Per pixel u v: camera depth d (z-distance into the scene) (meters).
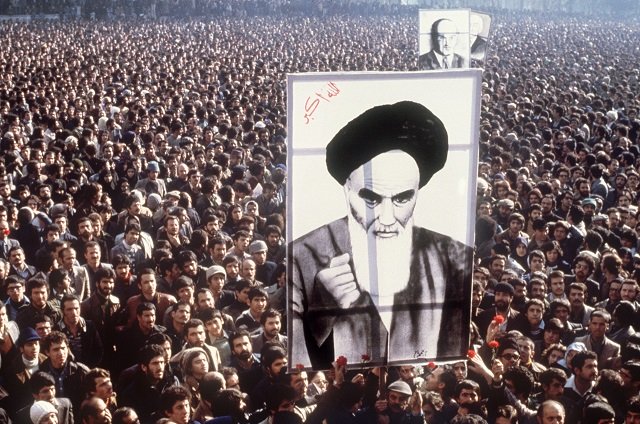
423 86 7.98
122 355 13.25
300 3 124.94
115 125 30.94
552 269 16.53
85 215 18.20
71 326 13.02
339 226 8.09
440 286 8.27
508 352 11.28
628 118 37.72
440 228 8.20
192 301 13.60
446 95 8.01
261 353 11.59
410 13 129.88
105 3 108.31
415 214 8.15
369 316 8.23
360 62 61.88
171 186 22.44
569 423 10.66
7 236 16.73
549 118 35.84
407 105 7.96
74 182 20.61
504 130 33.06
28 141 27.47
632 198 22.44
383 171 8.05
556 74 57.47
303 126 7.91
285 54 69.31
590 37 102.25
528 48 81.12
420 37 29.89
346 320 8.22
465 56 29.75
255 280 15.60
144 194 20.91
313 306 8.18
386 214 8.13
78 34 81.44
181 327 13.01
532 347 11.74
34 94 37.22
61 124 31.88
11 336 12.45
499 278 15.79
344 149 8.01
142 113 32.78
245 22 107.06
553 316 13.63
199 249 16.75
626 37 104.50
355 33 95.88
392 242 8.17
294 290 8.15
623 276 15.43
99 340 13.26
